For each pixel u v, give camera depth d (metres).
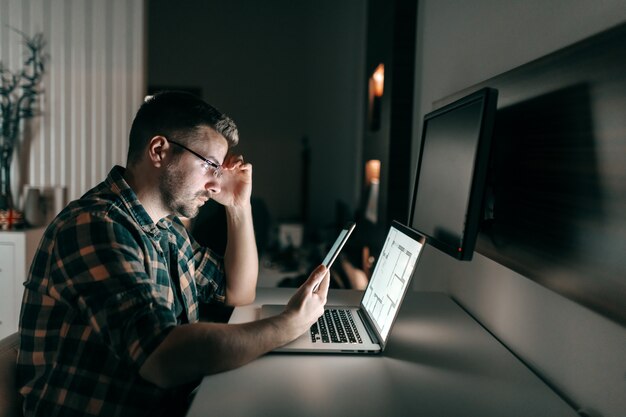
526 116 1.10
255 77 5.23
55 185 3.56
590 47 0.85
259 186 5.30
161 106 1.15
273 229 4.54
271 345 1.03
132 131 1.18
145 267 1.08
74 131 3.55
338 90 5.12
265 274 3.29
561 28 1.00
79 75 3.53
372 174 3.12
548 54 1.00
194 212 1.21
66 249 0.96
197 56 5.21
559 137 0.95
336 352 1.09
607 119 0.79
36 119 3.53
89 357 0.99
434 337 1.23
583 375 0.90
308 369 1.00
